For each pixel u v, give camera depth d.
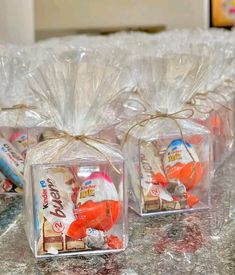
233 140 1.34
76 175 0.81
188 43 1.34
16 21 1.92
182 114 1.00
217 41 1.44
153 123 0.96
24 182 0.87
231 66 1.36
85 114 0.85
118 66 1.01
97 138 0.87
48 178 0.80
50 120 0.99
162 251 0.80
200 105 1.10
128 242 0.83
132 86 1.12
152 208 0.93
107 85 0.88
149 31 2.49
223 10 2.48
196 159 0.95
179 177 0.94
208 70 1.10
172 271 0.73
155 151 0.95
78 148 0.83
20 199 1.06
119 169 0.81
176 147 0.95
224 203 1.00
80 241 0.79
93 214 0.78
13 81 1.19
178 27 2.47
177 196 0.94
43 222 0.78
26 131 1.11
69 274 0.74
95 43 1.56
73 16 2.46
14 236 0.87
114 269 0.75
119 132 1.03
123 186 0.81
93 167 0.81
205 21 2.45
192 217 0.93
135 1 2.46
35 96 1.05
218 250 0.79
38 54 1.31
